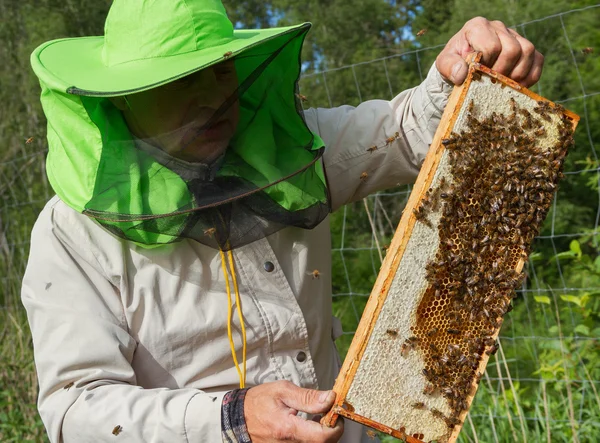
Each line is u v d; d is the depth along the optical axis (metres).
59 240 2.06
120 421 1.85
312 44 14.17
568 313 7.53
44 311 2.00
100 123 1.97
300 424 1.76
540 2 11.68
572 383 4.55
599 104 11.00
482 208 1.93
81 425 1.88
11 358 5.81
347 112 2.50
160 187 1.97
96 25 14.71
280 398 1.80
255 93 2.16
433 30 13.49
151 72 1.97
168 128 2.00
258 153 2.09
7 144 13.67
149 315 2.04
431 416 1.89
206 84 2.02
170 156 2.00
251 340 2.10
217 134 2.06
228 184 2.01
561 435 4.00
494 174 1.92
